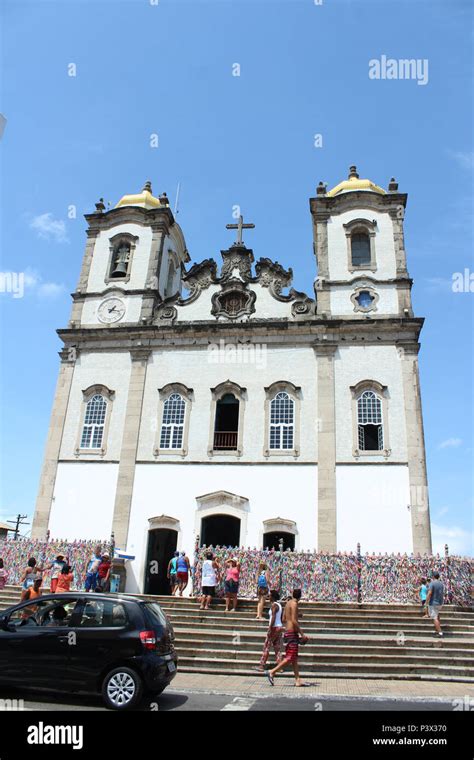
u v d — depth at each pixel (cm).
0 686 1016
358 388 2542
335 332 2650
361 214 2947
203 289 2911
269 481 2447
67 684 970
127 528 2459
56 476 2612
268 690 1191
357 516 2327
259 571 1961
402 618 1742
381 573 2016
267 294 2836
